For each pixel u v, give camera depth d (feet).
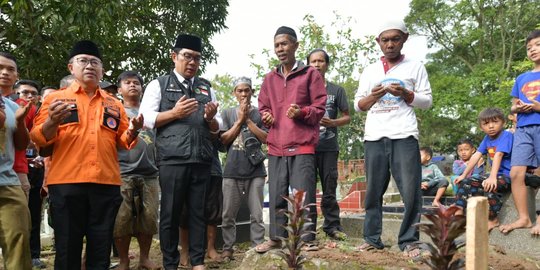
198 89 16.20
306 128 15.57
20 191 13.19
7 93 16.15
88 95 14.15
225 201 19.38
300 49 63.00
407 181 15.10
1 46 36.68
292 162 15.57
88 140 13.58
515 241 15.99
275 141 15.90
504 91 75.92
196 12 56.54
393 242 19.42
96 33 38.93
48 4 30.40
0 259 19.02
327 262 14.28
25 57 34.32
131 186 16.94
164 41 53.83
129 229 16.88
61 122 13.25
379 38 15.87
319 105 15.55
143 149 17.35
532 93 15.62
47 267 19.17
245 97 18.86
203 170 15.72
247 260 15.76
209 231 19.76
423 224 8.89
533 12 86.58
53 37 34.81
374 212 15.84
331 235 18.61
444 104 87.61
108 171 13.83
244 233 24.16
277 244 15.53
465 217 8.52
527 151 15.72
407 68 15.71
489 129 17.97
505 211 16.70
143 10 53.06
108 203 13.92
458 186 17.79
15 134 13.41
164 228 15.26
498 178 16.63
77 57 13.91
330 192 18.75
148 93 15.72
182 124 15.28
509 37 91.50
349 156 84.07
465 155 26.43
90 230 13.82
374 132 15.80
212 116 15.37
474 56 102.17
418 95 15.12
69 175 13.32
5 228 12.69
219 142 19.06
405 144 15.24
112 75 50.42
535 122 15.64
